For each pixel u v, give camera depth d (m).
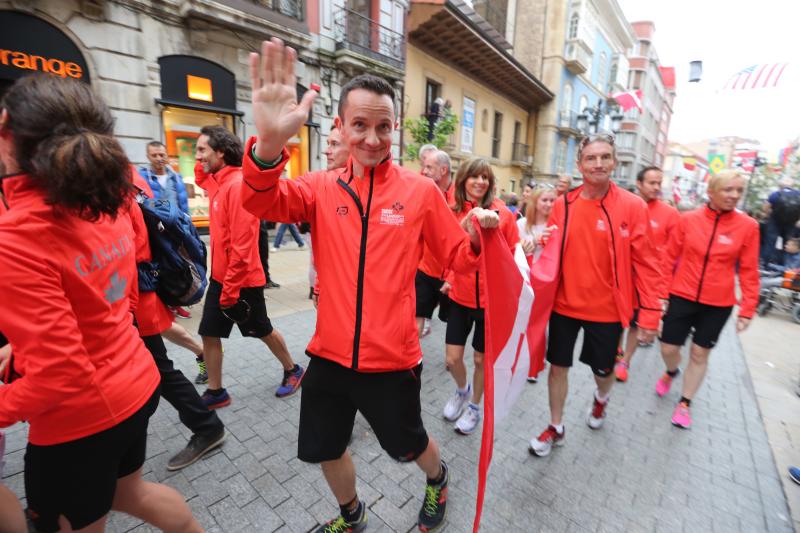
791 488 2.43
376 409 1.54
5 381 1.21
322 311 1.52
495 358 1.79
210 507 2.04
